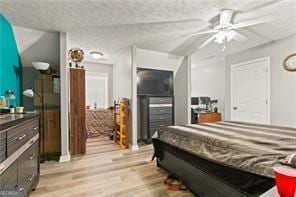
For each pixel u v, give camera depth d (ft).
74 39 11.14
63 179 7.75
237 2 6.94
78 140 11.40
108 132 17.78
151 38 11.00
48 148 10.52
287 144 4.96
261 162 4.02
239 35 8.80
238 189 4.67
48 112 10.56
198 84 20.79
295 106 10.85
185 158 6.94
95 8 7.38
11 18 8.15
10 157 4.43
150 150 12.25
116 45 12.39
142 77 13.85
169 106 14.96
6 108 7.02
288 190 2.11
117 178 7.84
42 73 10.70
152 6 7.25
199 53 14.93
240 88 14.34
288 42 11.10
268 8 7.37
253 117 13.33
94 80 18.81
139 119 14.32
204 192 5.90
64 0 6.75
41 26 9.07
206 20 8.52
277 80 11.75
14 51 9.56
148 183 7.37
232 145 5.00
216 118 17.48
